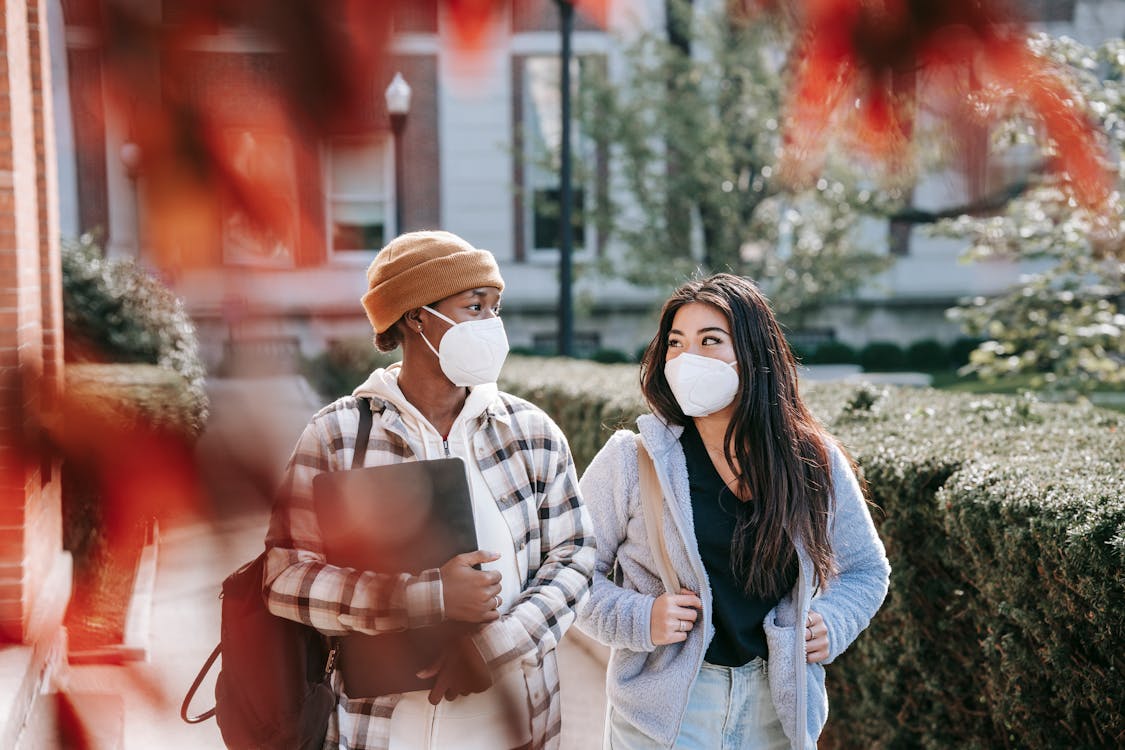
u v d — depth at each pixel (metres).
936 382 18.80
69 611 4.66
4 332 3.21
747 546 2.24
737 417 2.26
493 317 2.06
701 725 2.21
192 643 4.50
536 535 2.13
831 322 22.25
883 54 0.59
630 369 8.83
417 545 1.84
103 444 3.63
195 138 0.42
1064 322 7.00
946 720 3.18
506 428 2.14
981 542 2.84
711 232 15.66
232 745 1.87
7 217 3.26
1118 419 4.25
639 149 15.73
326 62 0.43
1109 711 2.39
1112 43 4.83
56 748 3.15
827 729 3.81
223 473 0.63
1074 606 2.46
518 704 1.99
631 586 2.35
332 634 1.88
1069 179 0.69
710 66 14.77
